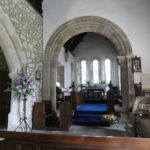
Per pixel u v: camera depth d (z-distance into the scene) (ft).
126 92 14.89
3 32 10.41
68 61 33.68
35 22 15.23
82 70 39.34
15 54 11.48
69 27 16.69
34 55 14.62
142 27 15.07
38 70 15.42
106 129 12.67
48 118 14.71
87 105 21.84
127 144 3.22
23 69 12.10
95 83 37.70
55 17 17.10
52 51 16.67
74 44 35.86
